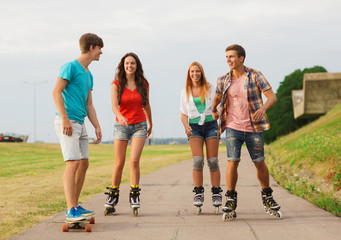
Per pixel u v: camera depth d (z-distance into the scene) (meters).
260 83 4.95
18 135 59.25
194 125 5.56
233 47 5.00
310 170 9.77
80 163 4.86
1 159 26.38
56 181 10.95
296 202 6.50
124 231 4.37
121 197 7.52
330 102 38.16
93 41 4.86
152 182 10.54
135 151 5.43
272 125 47.75
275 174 11.47
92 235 4.19
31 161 23.34
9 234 4.21
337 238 3.89
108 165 18.23
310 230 4.25
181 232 4.28
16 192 8.39
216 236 4.07
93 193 8.17
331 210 5.61
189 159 23.92
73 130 4.61
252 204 6.44
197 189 5.52
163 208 6.11
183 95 5.64
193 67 5.49
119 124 5.52
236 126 5.06
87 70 4.90
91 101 5.14
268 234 4.11
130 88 5.52
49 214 5.57
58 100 4.54
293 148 15.69
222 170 14.77
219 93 5.17
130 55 5.48
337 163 8.65
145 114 5.82
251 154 5.08
